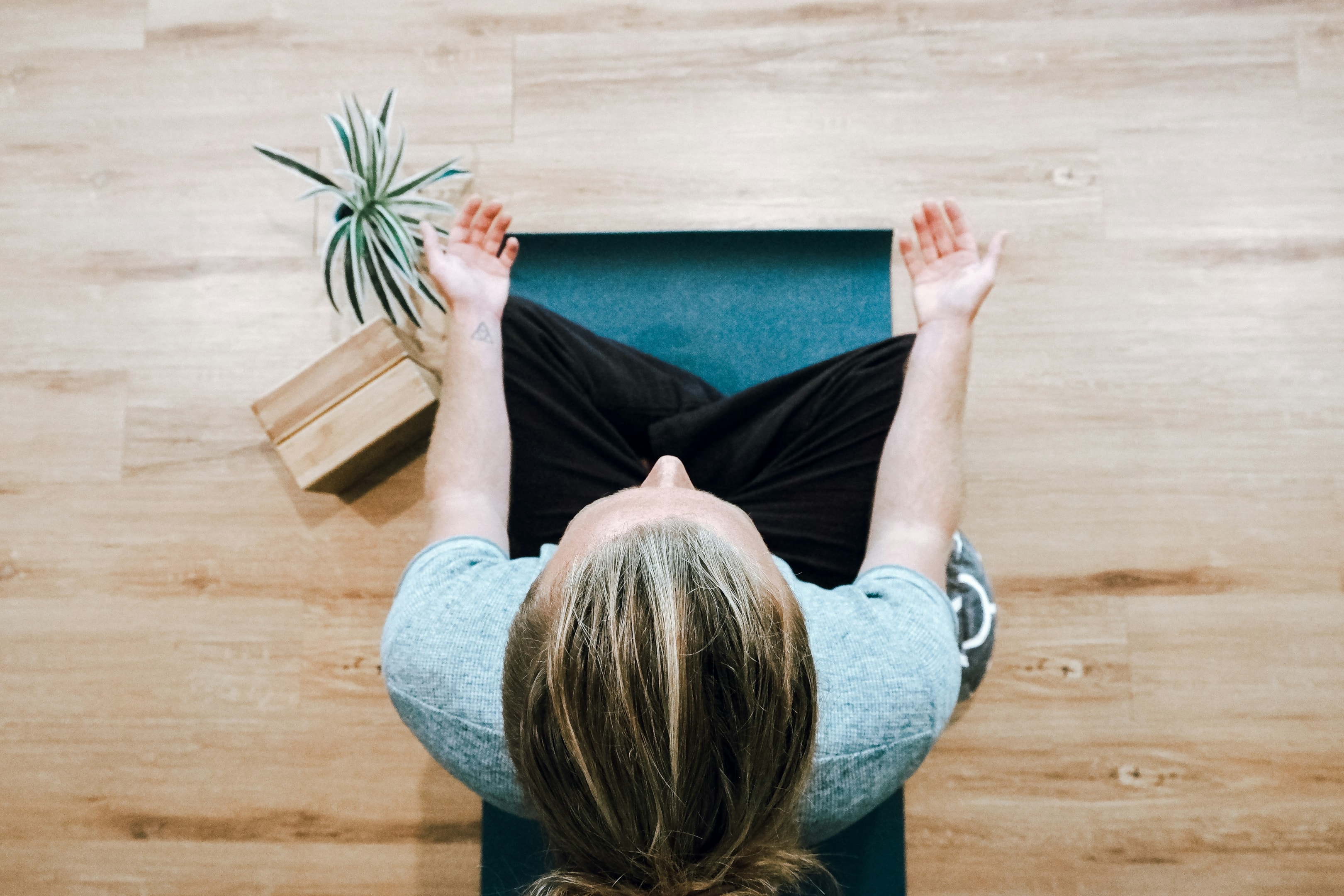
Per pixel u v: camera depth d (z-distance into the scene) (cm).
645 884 57
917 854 165
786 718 57
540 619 64
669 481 78
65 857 169
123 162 182
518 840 147
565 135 180
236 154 182
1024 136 178
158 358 178
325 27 183
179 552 173
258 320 178
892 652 82
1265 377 173
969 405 174
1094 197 177
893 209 177
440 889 166
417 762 168
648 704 54
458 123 181
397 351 159
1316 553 169
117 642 172
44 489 176
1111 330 175
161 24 184
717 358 171
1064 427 173
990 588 145
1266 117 178
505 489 109
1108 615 169
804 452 123
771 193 178
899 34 180
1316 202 176
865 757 80
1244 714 166
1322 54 179
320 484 162
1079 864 164
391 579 172
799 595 87
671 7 182
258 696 170
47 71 184
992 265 114
